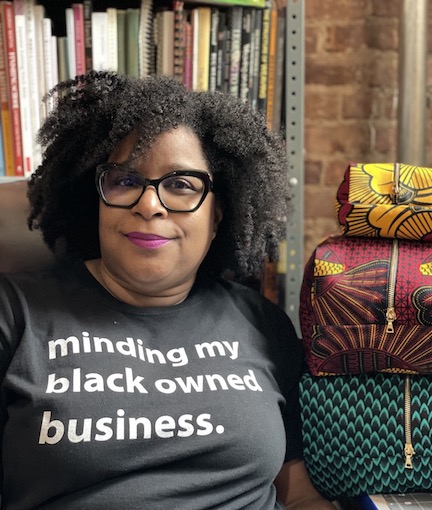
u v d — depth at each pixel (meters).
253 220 1.00
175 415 0.82
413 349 0.88
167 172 0.86
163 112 0.87
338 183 1.56
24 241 1.04
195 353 0.90
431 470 0.91
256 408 0.87
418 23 1.35
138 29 1.14
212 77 1.18
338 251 0.93
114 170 0.87
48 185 0.98
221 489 0.84
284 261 1.24
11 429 0.81
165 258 0.88
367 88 1.52
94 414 0.79
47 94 0.99
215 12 1.17
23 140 1.14
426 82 1.40
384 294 0.88
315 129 1.54
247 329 0.97
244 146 0.94
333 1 1.49
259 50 1.19
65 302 0.89
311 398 0.94
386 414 0.92
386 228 0.91
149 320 0.91
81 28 1.13
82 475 0.78
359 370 0.92
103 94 0.92
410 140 1.39
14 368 0.82
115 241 0.88
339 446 0.93
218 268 1.09
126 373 0.83
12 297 0.88
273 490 0.93
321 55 1.51
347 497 0.96
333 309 0.90
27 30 1.11
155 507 0.79
